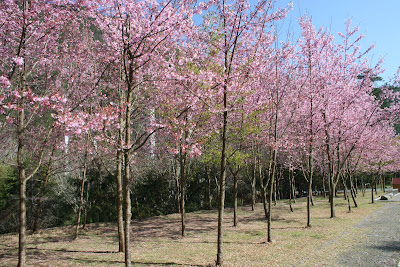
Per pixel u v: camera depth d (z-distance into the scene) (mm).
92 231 13250
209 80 6762
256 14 7305
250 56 7781
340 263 6168
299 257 6828
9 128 8414
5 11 6371
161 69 7680
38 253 8758
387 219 11984
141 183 18312
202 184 22500
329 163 14164
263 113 11703
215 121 9953
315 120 12633
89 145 9672
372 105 15242
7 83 5109
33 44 7320
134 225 14938
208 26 7527
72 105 8820
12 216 13859
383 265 5891
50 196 14734
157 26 6172
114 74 9312
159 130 7055
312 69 12266
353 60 13484
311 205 19750
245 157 11711
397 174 40031
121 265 6984
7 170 13555
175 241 10039
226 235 10742
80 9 7113
